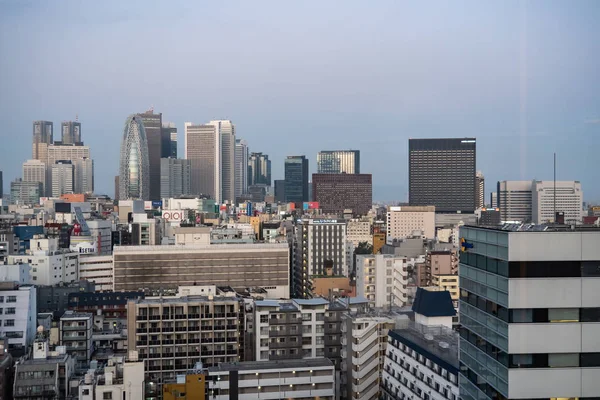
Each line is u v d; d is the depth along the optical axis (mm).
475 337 79875
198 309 156000
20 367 137875
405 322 128500
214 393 123062
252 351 158375
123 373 122875
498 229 75250
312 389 126438
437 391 99312
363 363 129875
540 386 69938
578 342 70250
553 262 70438
